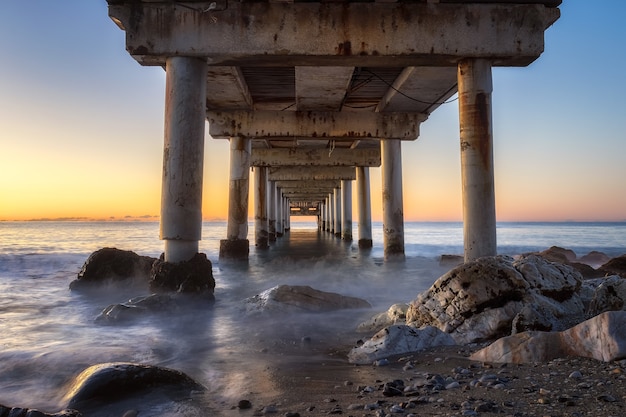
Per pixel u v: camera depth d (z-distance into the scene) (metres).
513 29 9.62
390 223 18.55
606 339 4.01
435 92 15.26
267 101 18.25
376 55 9.56
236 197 19.12
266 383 4.20
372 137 18.06
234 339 6.20
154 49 9.45
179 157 9.37
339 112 17.95
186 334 6.51
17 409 3.16
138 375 3.94
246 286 12.27
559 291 6.11
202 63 9.78
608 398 3.12
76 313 8.35
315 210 96.88
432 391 3.63
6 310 8.70
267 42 9.52
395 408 3.20
